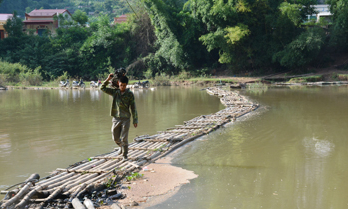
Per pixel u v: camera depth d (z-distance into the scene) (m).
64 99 18.78
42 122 10.63
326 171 5.22
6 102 17.31
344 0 27.52
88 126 9.77
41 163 6.04
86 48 38.66
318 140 7.36
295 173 5.16
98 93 23.56
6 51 41.19
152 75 35.62
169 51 33.50
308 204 4.01
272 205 3.99
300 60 27.83
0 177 5.26
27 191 4.25
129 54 38.28
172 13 34.25
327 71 28.81
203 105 14.64
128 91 5.70
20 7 87.44
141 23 38.34
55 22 53.53
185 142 7.37
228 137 7.85
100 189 4.48
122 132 5.79
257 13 30.28
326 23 32.47
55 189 4.37
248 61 31.84
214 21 30.70
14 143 7.69
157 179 4.95
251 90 22.47
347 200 4.12
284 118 10.41
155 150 6.55
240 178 4.96
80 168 5.40
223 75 32.28
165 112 12.54
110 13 88.62
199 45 34.03
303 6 32.09
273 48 29.80
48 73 38.06
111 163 5.71
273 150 6.57
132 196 4.29
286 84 25.97
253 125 9.33
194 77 32.41
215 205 4.00
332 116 10.60
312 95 17.59
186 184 4.73
